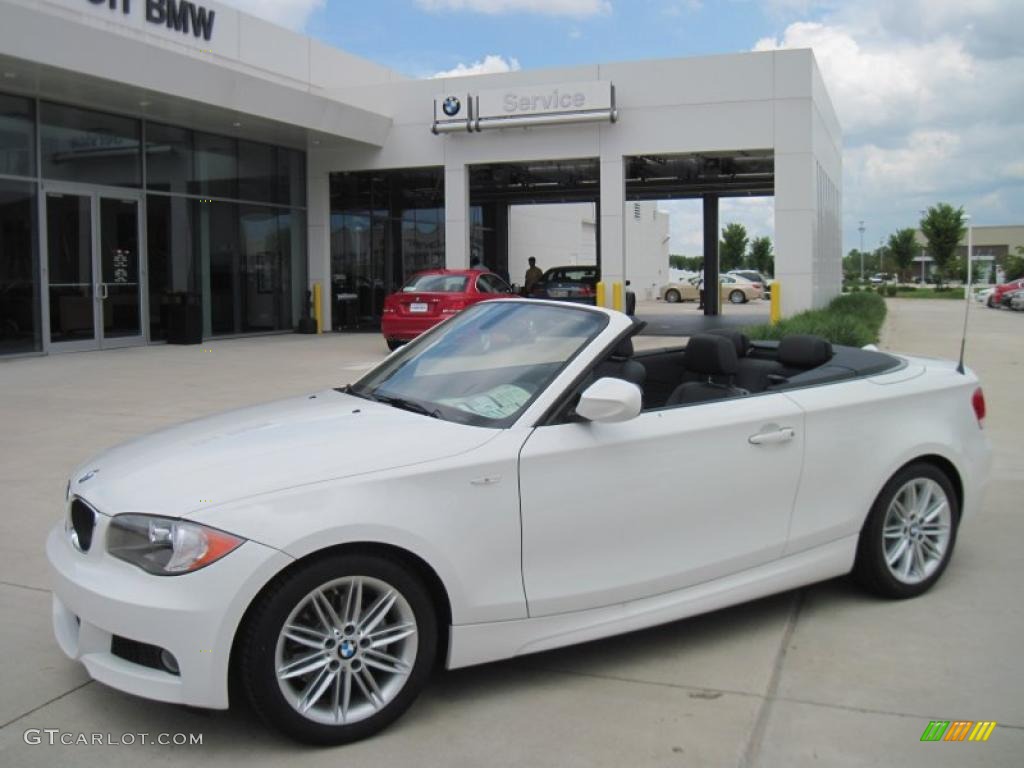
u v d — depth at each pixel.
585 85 19.83
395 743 3.28
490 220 30.73
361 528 3.21
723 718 3.44
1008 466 7.54
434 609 3.46
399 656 3.39
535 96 20.19
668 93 19.80
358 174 23.30
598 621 3.74
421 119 21.53
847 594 4.74
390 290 24.14
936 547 4.75
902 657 3.97
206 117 17.78
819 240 21.31
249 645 3.10
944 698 3.60
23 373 13.19
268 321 21.56
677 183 26.78
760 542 4.14
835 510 4.36
